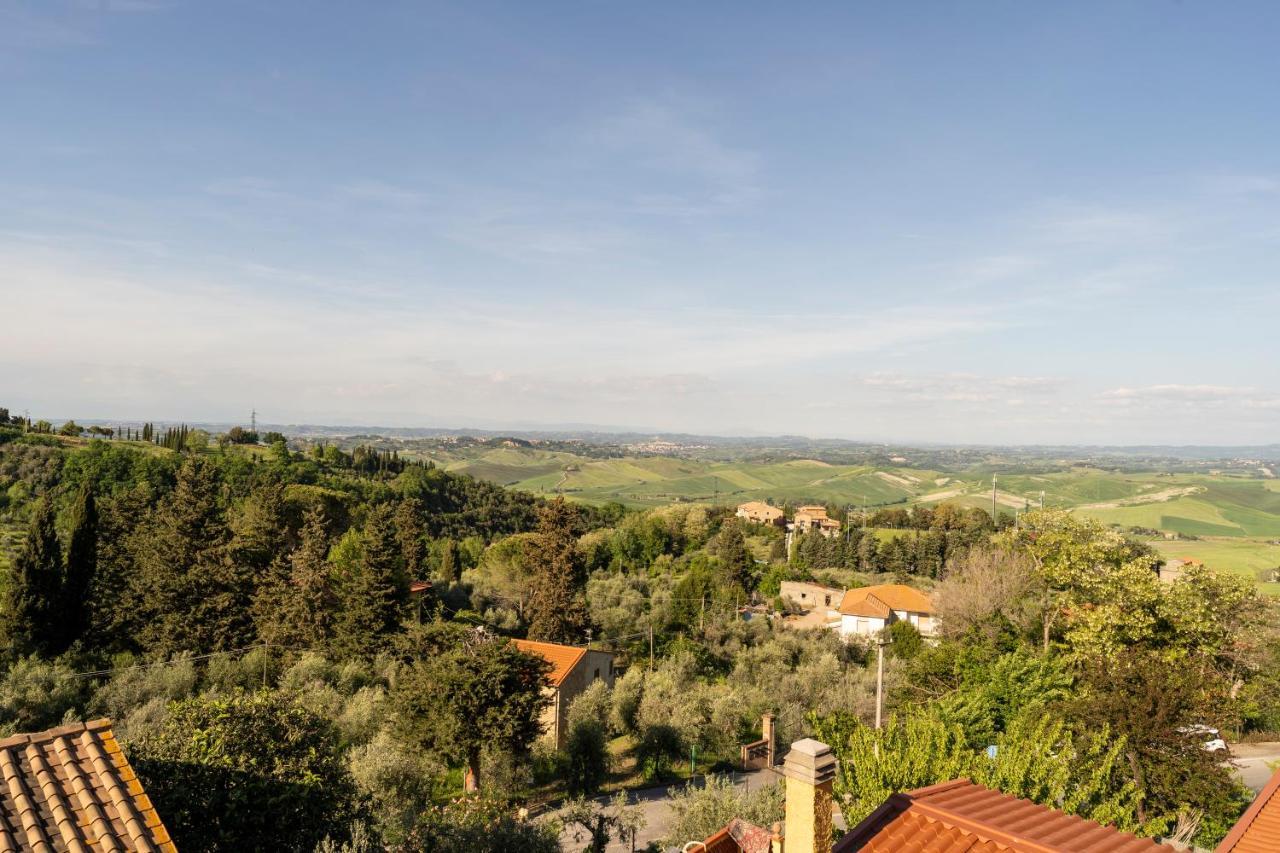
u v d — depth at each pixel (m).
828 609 88.69
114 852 9.54
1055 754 20.08
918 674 39.56
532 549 68.69
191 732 19.69
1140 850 12.25
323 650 49.44
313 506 72.12
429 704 31.27
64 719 33.84
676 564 118.00
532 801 33.03
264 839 17.67
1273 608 43.41
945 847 11.27
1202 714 23.94
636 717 41.38
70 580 49.59
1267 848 14.55
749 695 45.66
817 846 10.24
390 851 19.56
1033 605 47.50
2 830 9.39
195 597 49.25
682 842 21.58
